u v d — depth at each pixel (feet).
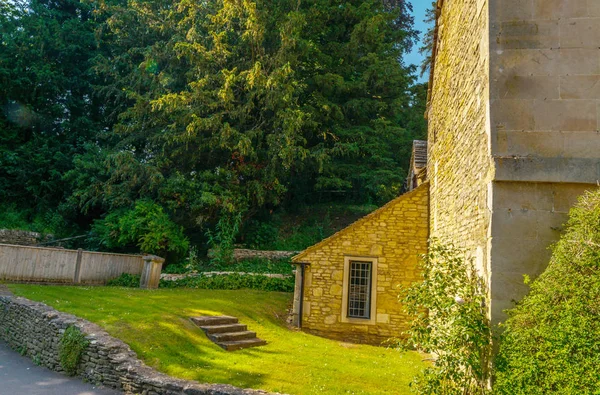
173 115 65.62
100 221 66.54
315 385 22.31
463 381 19.27
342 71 82.53
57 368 26.50
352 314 40.98
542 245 17.84
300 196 84.53
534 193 18.28
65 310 30.99
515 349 15.43
